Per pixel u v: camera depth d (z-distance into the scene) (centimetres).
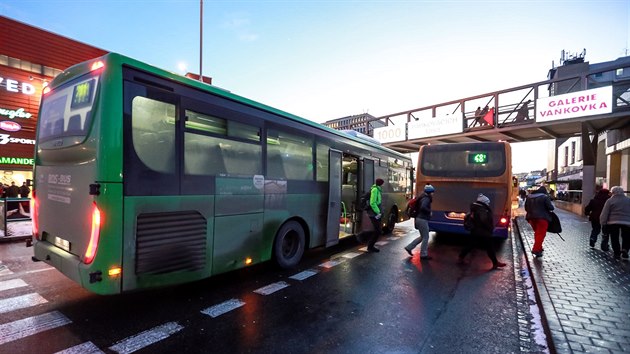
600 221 788
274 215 596
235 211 515
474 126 2023
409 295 514
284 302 473
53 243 443
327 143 762
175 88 431
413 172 1417
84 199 374
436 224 952
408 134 2308
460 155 941
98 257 355
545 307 438
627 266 661
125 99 375
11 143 1703
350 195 988
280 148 616
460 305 475
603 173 2830
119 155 366
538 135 2047
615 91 1596
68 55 1881
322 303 472
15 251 772
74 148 395
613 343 341
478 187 906
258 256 562
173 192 422
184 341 353
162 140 412
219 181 488
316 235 720
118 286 364
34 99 1773
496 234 876
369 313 438
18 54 1705
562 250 831
